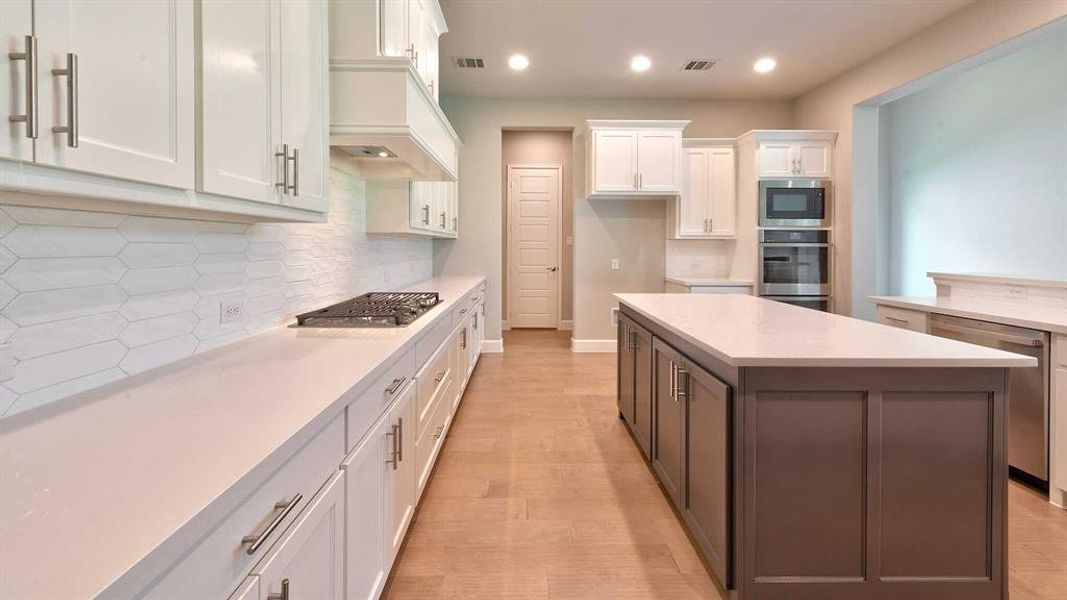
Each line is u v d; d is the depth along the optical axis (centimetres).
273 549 87
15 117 70
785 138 521
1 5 69
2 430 92
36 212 105
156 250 140
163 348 143
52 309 109
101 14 85
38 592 49
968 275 344
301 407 106
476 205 595
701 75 521
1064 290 283
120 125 89
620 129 543
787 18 404
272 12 145
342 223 292
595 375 500
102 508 65
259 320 198
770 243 521
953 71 412
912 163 662
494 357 583
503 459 297
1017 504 239
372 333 197
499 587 184
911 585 161
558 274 791
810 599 161
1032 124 513
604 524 226
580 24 411
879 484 160
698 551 206
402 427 182
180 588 63
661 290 608
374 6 220
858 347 169
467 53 465
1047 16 327
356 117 218
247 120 131
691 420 206
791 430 160
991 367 156
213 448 84
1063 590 179
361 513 134
